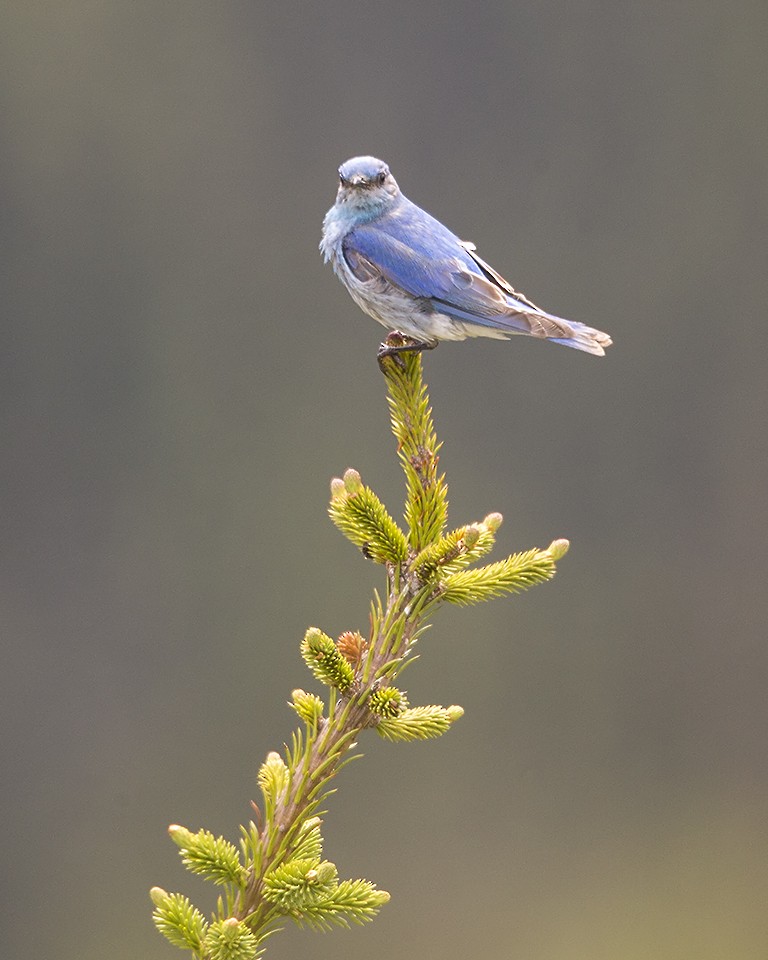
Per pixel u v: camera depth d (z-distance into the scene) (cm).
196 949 902
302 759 905
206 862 903
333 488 909
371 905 903
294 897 902
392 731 905
